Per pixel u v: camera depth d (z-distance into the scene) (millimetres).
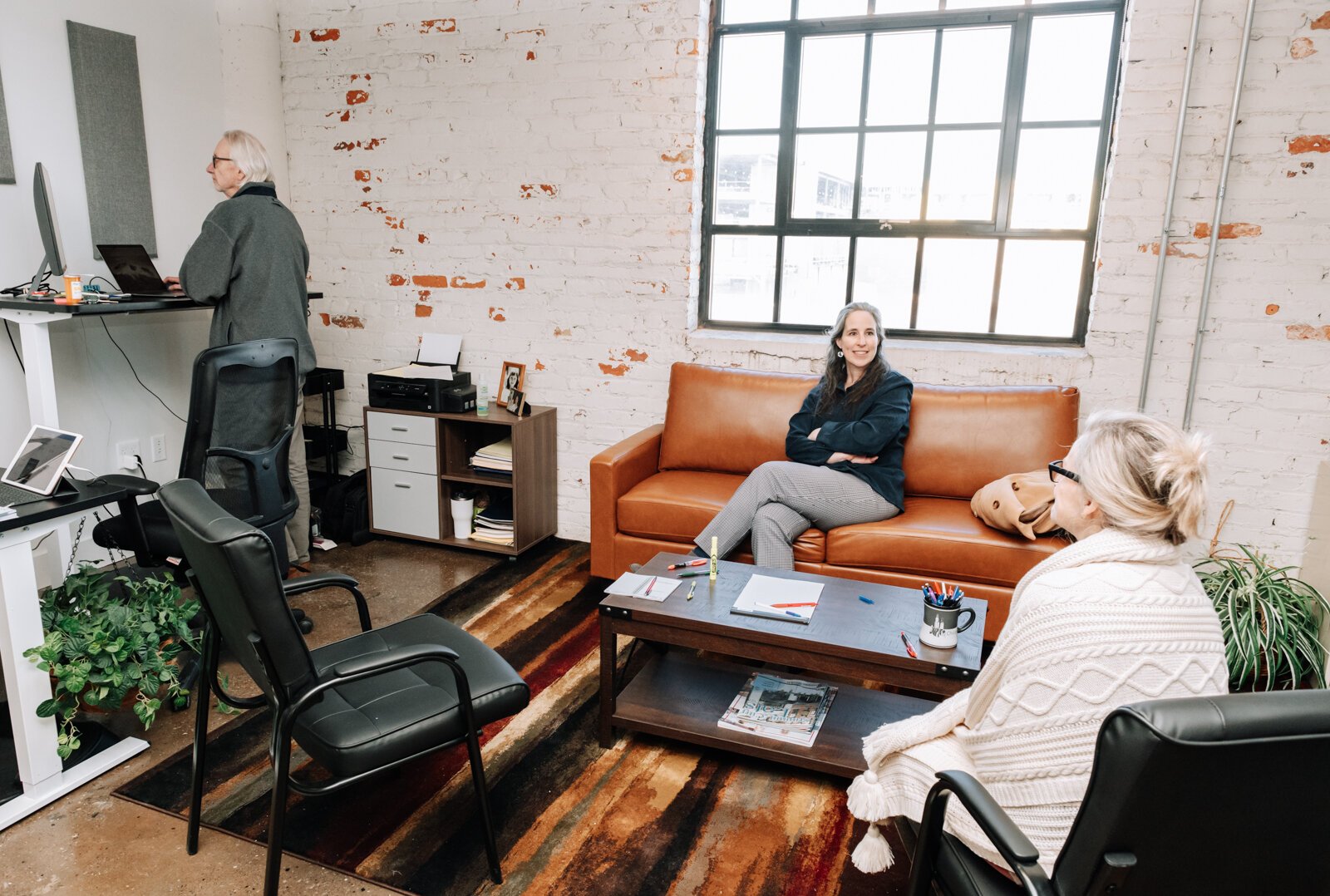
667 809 2088
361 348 4316
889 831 2012
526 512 3793
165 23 3670
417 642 1996
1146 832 926
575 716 2506
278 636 1480
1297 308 2961
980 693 1375
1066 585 1229
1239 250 2994
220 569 1453
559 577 3592
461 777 2199
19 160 3137
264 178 3256
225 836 1962
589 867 1881
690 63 3504
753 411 3469
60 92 3266
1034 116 3336
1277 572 2881
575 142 3730
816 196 3688
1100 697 1163
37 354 2914
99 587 2262
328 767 1617
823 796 2152
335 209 4207
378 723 1657
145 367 3672
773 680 2490
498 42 3758
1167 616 1169
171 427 3822
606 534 3227
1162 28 2938
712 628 2150
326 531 3998
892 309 3668
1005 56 3332
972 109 3412
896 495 3025
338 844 1938
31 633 1981
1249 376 3061
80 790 2125
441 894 1790
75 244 3371
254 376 2596
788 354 3629
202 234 3104
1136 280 3135
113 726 2400
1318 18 2773
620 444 3410
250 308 3186
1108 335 3207
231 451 2551
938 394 3268
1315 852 964
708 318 3916
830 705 2375
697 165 3645
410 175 4031
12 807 2006
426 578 3566
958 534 2807
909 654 1970
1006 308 3504
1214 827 925
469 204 3959
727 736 2209
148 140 3635
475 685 1807
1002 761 1254
